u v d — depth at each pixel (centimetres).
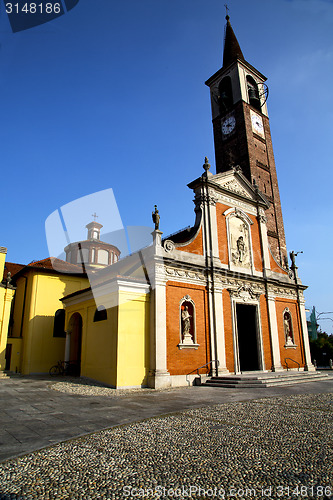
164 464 635
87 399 1398
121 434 841
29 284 2784
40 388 1738
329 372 3095
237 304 2452
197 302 2162
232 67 4125
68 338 2433
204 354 2100
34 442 768
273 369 2505
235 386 1859
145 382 1831
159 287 1955
